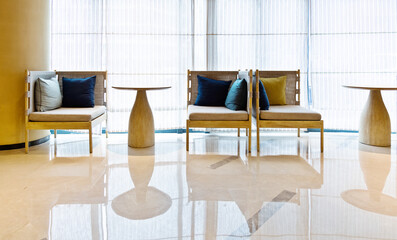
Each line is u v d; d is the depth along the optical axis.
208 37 4.82
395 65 4.73
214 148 4.03
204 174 3.01
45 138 4.34
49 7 4.32
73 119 3.68
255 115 3.95
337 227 2.00
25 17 3.89
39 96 3.84
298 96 4.55
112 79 4.79
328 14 4.77
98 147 4.05
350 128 4.89
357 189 2.63
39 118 3.64
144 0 4.73
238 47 4.84
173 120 4.95
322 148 3.81
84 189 2.62
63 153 3.75
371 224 2.03
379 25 4.70
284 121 3.75
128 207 2.29
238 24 4.82
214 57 4.85
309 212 2.21
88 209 2.25
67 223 2.04
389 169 3.15
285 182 2.80
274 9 4.79
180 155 3.68
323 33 4.79
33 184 2.72
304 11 4.78
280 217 2.14
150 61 4.82
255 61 4.86
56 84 4.13
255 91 3.97
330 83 4.85
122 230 1.97
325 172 3.07
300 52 4.83
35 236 1.88
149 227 2.01
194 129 5.15
